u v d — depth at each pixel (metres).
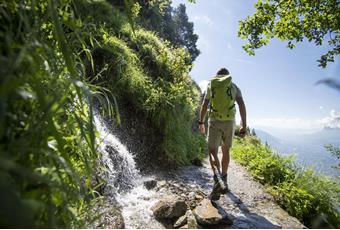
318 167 5.11
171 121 6.07
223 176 3.96
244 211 3.74
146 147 5.63
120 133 5.42
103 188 3.38
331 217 4.00
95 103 5.53
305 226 3.69
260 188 4.88
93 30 2.17
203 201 3.71
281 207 4.22
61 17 1.49
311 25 7.32
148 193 4.02
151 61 8.21
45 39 1.47
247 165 6.34
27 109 1.13
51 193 1.12
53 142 1.24
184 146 6.08
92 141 1.34
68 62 1.16
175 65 8.35
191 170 5.63
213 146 4.00
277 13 7.59
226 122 3.97
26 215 0.58
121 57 6.38
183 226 3.11
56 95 1.11
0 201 0.55
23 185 0.97
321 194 4.32
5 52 1.17
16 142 0.95
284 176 5.05
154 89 6.39
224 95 3.91
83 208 1.68
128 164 4.55
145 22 14.81
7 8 1.28
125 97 6.20
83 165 1.71
